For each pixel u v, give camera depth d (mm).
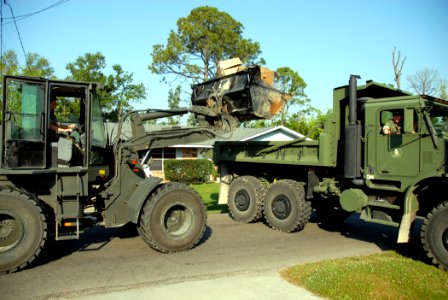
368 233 8664
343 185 8242
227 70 8414
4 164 5793
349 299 4578
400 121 7086
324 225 9625
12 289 4953
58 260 6262
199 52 34438
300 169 9414
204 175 23719
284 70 41344
